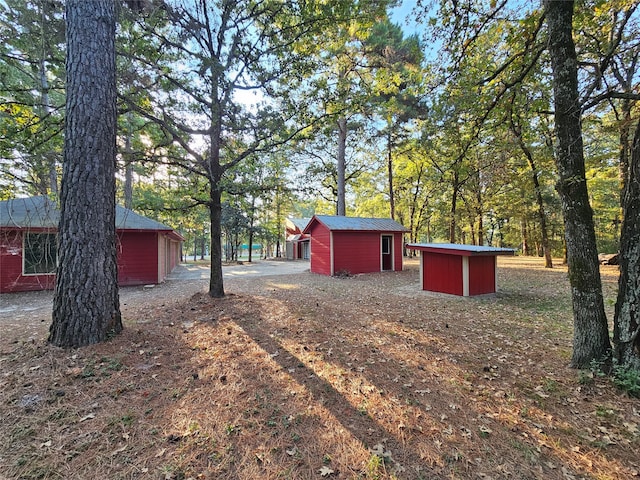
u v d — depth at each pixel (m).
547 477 1.84
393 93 12.92
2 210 8.83
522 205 14.49
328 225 13.15
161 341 3.87
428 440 2.17
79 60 3.64
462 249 7.87
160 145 6.42
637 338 2.78
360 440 2.16
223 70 5.82
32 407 2.44
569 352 3.80
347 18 6.51
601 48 5.08
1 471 1.83
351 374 3.15
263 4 6.41
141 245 10.88
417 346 4.03
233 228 23.95
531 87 5.89
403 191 25.08
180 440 2.13
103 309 3.73
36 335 4.26
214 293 6.88
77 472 1.84
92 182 3.67
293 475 1.84
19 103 5.44
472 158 10.18
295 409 2.52
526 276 10.91
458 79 5.34
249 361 3.40
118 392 2.69
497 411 2.53
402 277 12.23
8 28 4.83
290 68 6.66
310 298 7.36
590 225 3.21
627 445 2.10
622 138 8.05
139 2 5.07
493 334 4.60
